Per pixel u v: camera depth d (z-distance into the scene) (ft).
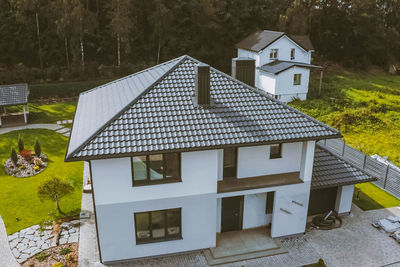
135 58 166.09
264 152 50.85
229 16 177.17
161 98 48.47
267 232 54.44
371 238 53.98
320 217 57.26
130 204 45.57
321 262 44.50
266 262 48.67
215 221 49.42
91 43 158.81
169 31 166.61
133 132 43.16
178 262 48.55
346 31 194.80
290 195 51.19
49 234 54.03
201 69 46.39
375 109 117.39
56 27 146.20
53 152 83.97
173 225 48.73
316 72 173.06
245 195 52.70
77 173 73.82
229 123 46.55
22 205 62.08
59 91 131.34
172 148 41.70
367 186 70.49
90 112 52.54
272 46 134.92
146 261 48.70
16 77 134.41
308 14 185.88
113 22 144.25
